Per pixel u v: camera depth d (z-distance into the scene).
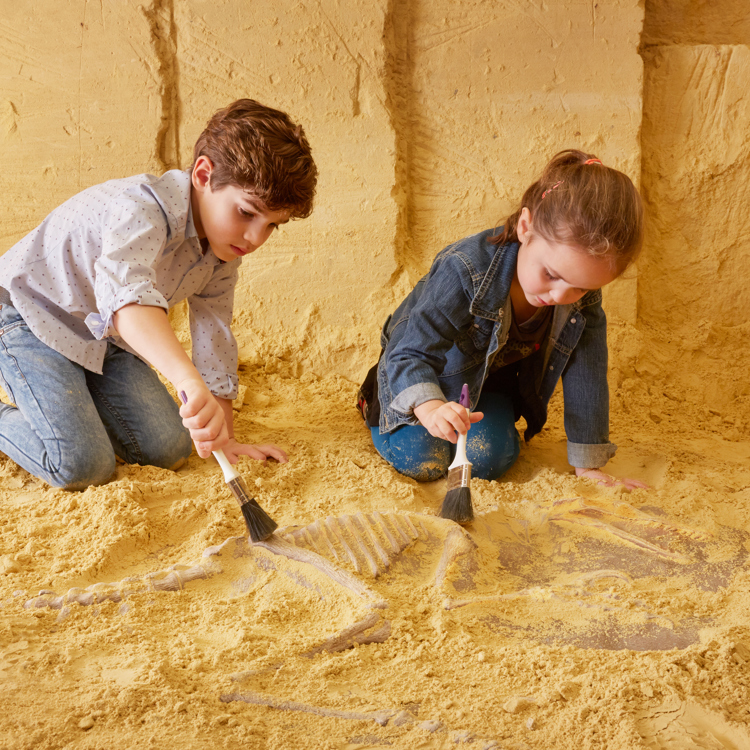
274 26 3.24
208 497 2.17
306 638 1.56
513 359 2.47
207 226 2.12
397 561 1.86
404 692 1.42
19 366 2.30
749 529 2.14
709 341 3.49
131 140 3.29
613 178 1.91
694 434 3.04
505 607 1.73
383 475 2.40
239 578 1.77
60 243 2.21
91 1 3.19
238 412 3.05
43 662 1.42
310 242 3.38
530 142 3.38
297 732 1.31
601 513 2.20
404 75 3.38
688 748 1.30
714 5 3.60
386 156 3.31
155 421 2.42
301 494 2.28
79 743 1.23
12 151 3.29
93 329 1.88
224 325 2.61
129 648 1.50
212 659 1.46
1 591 1.67
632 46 3.32
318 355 3.39
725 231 3.49
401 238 3.40
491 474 2.45
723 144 3.43
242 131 1.97
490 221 3.42
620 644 1.61
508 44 3.33
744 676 1.49
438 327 2.20
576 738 1.31
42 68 3.24
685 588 1.86
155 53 3.23
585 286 1.95
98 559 1.83
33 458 2.21
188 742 1.25
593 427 2.42
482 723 1.34
